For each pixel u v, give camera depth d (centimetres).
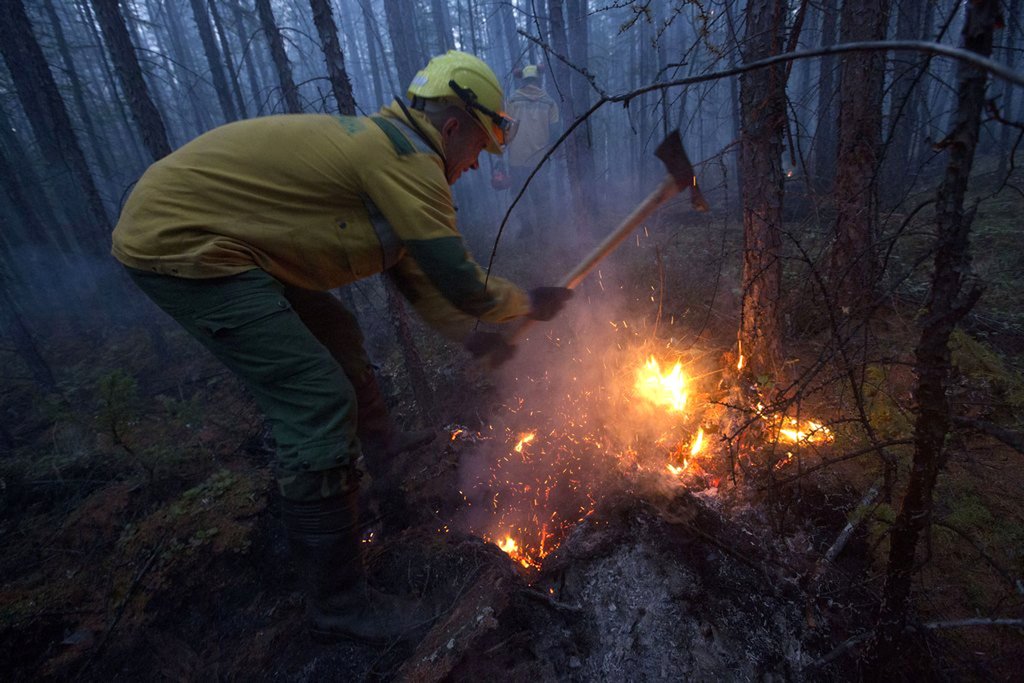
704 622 171
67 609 240
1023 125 84
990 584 177
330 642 204
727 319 394
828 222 288
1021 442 99
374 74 1144
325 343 231
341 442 178
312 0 288
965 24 87
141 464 327
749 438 252
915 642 141
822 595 168
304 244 170
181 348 589
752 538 186
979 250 445
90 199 537
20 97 651
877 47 70
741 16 259
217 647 224
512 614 187
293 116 173
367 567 233
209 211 161
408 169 168
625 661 169
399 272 202
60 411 422
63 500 334
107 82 1021
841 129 329
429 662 173
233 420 402
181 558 252
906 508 121
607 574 189
